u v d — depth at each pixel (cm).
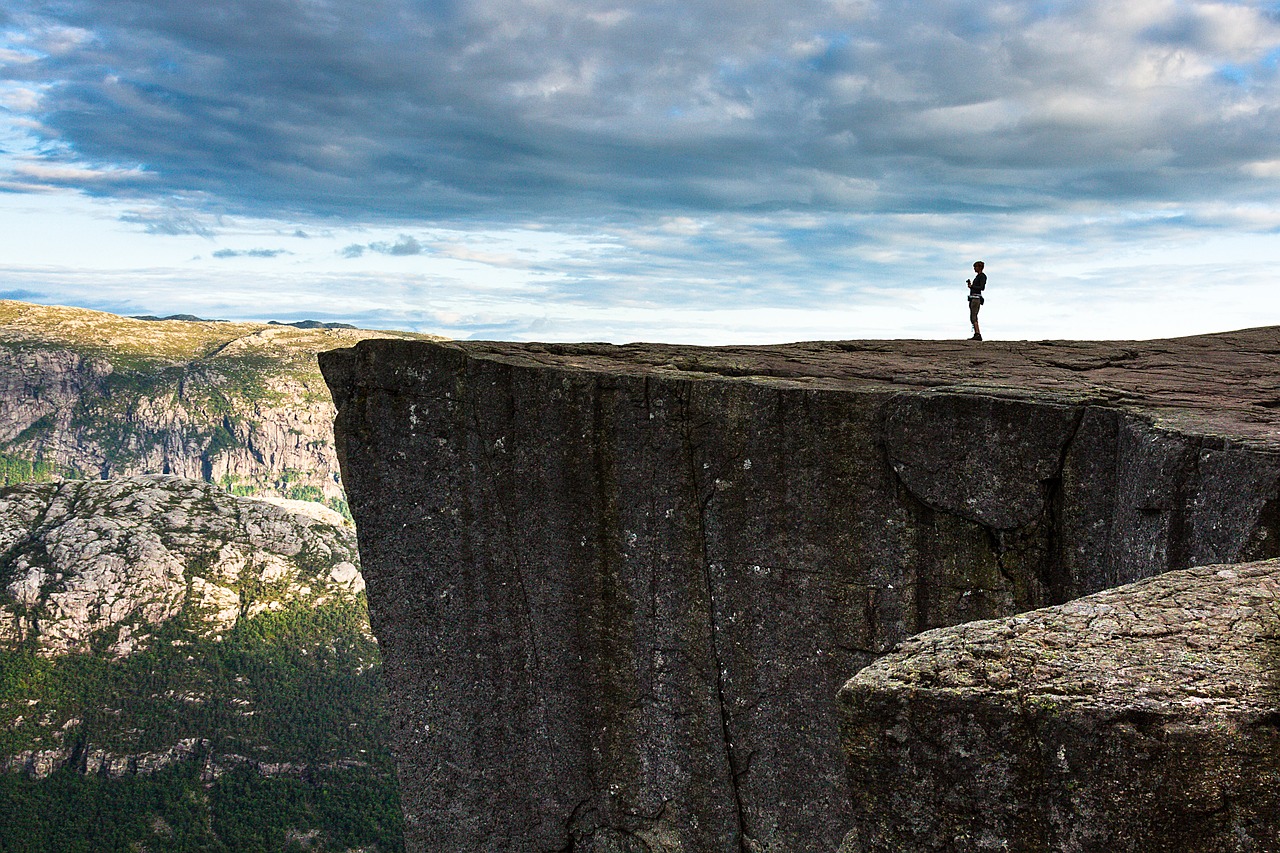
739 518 1494
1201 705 386
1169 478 1063
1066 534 1297
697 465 1512
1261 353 2066
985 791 406
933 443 1357
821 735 1461
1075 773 392
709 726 1530
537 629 1622
